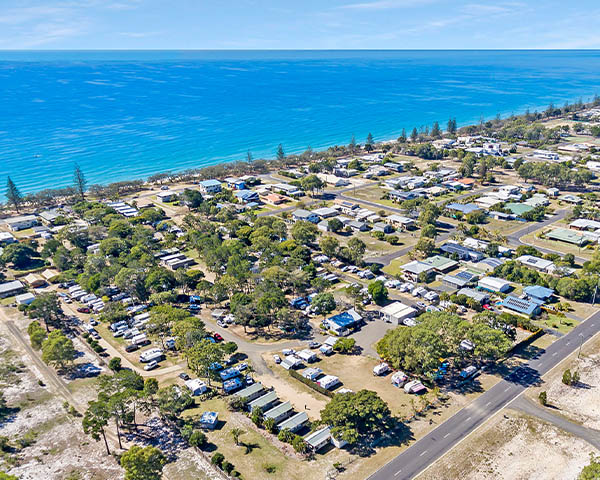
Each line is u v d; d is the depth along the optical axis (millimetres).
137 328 131500
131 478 72688
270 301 129000
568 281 139750
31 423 93750
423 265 161125
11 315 140750
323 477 78250
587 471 71750
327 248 171875
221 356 106125
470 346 115125
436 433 88125
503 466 79812
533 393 99062
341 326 125438
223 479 77875
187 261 174000
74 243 187875
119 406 87438
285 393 102375
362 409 86250
